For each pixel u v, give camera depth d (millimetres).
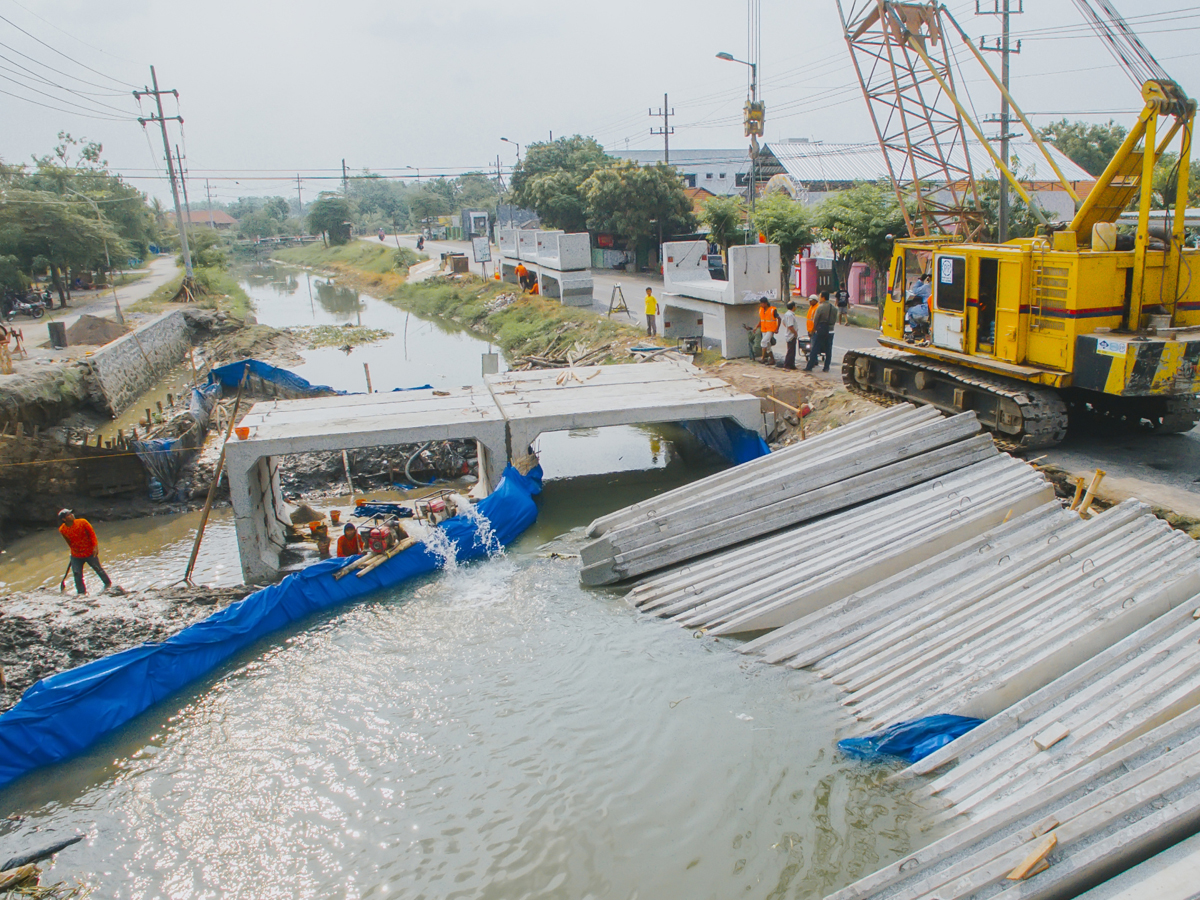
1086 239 13398
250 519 14641
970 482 12391
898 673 9414
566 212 52125
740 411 17188
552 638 11812
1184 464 12469
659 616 12180
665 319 26078
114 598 13312
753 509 13453
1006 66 20656
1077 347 12258
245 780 9312
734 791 8375
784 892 7137
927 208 21609
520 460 16781
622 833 8055
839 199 26781
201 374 33062
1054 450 13617
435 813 8547
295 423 16172
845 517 12742
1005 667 8656
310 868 7988
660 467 19797
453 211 122625
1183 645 7723
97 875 8094
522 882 7625
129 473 18531
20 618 12055
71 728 10000
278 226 133375
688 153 75000
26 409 21734
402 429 15688
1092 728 7312
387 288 60438
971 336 14227
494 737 9672
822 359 21062
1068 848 5918
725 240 38438
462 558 14617
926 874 6367
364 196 170125
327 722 10242
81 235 39281
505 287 44219
